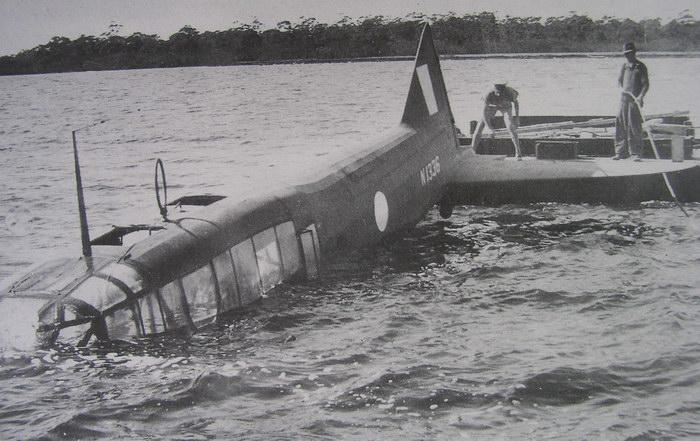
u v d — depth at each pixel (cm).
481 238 1269
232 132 3272
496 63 7756
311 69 8831
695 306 895
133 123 3775
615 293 951
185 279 832
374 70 8444
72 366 729
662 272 1038
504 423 625
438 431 613
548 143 1558
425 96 1454
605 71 6494
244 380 708
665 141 1570
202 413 648
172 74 8500
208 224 897
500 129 1780
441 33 8538
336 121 3625
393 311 901
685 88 4197
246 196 995
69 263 850
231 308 877
